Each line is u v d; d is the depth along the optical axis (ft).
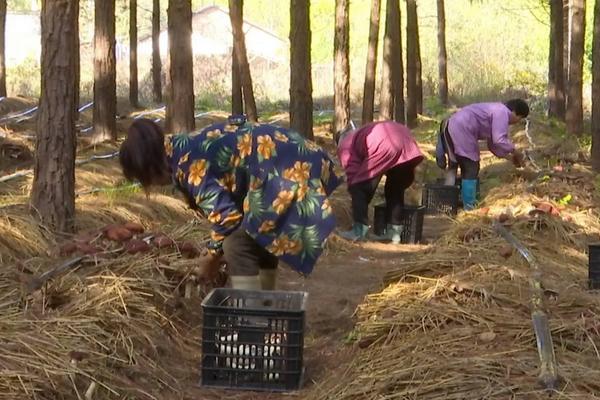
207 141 17.56
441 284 19.35
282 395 17.81
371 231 37.65
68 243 22.25
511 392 14.02
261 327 17.89
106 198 31.48
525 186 37.01
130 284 20.27
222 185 17.84
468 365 15.07
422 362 15.58
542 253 24.94
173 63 41.93
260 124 18.12
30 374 15.47
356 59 139.74
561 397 13.71
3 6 66.39
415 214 35.22
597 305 17.88
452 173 42.68
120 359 17.53
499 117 38.22
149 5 160.97
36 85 99.19
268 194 17.72
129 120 66.28
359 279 27.89
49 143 25.73
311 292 25.82
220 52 153.17
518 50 131.64
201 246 25.18
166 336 20.06
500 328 16.85
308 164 17.97
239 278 18.80
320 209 17.85
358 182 34.42
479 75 117.50
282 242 17.81
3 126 53.72
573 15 60.18
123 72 123.03
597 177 40.68
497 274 20.06
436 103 93.45
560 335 16.35
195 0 192.54
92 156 43.96
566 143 56.54
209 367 18.06
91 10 134.41
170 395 17.52
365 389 15.47
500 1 140.26
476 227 26.53
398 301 19.40
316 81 113.60
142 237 23.25
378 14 61.46
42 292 19.07
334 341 20.89
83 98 84.23
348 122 59.36
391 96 68.28
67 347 16.85
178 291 22.12
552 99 77.00
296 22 49.16
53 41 25.63
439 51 93.25
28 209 25.94
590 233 28.63
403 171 34.63
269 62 135.44
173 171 17.62
